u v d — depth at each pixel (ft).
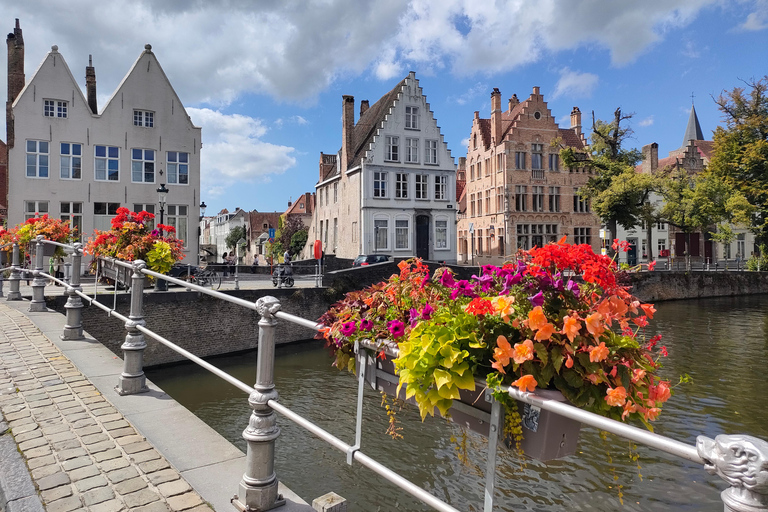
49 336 22.95
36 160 80.89
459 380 6.20
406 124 119.55
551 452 5.78
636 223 110.01
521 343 6.04
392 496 26.43
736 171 123.65
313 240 154.92
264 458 8.66
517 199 137.69
